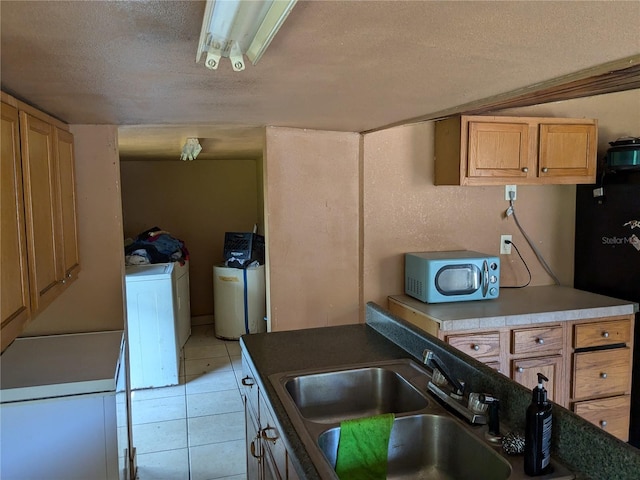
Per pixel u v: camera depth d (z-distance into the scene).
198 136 3.08
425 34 1.00
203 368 4.25
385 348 2.05
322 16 0.90
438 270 2.87
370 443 1.34
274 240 2.76
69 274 2.08
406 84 1.51
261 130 2.80
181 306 4.72
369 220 3.00
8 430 1.81
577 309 2.79
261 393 1.71
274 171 2.71
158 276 3.82
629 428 2.97
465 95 1.71
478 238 3.31
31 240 1.48
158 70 1.29
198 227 5.52
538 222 3.43
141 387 3.84
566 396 2.83
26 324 1.42
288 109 2.01
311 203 2.83
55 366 2.00
